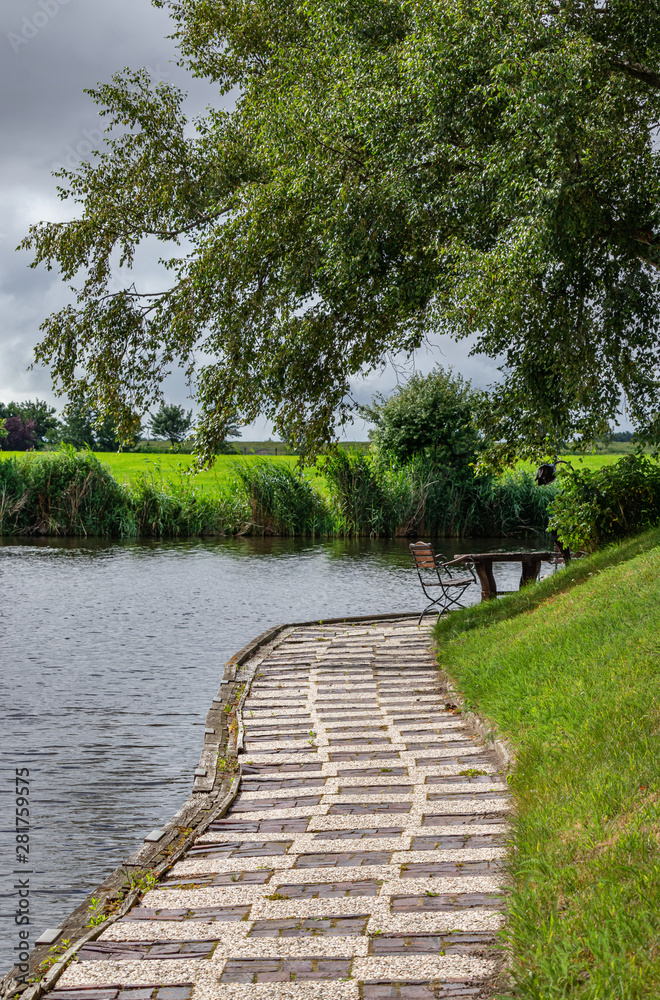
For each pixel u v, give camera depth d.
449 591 21.19
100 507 36.91
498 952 3.65
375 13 12.73
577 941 3.36
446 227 11.88
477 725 7.61
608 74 11.86
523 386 12.66
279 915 4.24
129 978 3.66
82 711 10.38
